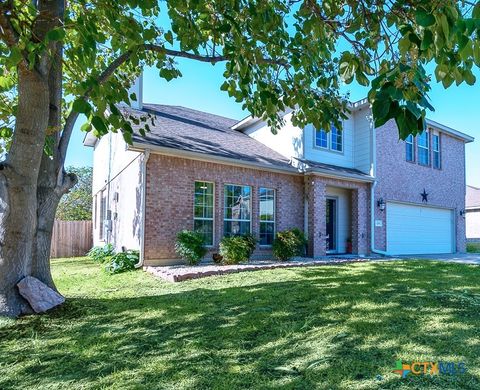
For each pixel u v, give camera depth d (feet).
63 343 12.23
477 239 77.77
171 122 39.32
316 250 37.24
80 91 10.56
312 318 13.80
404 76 5.72
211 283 22.07
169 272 24.76
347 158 44.37
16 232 15.48
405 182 46.50
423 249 48.62
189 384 9.00
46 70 14.23
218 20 14.80
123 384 9.12
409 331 11.94
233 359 10.45
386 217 44.04
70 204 78.54
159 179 29.81
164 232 29.78
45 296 16.21
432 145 51.19
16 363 10.68
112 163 43.09
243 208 34.94
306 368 9.62
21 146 14.74
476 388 8.27
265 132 45.47
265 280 22.49
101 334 13.03
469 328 12.02
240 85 14.40
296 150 40.83
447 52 6.50
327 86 15.75
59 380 9.48
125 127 12.92
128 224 34.30
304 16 13.09
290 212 38.01
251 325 13.35
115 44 15.46
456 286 18.95
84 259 42.96
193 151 30.91
